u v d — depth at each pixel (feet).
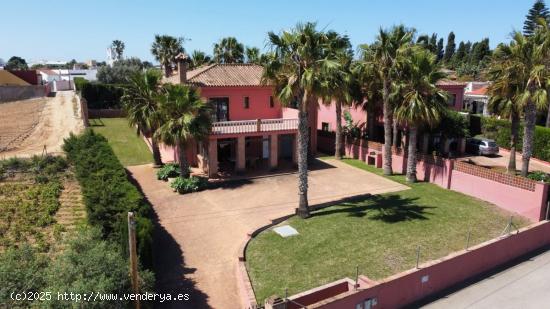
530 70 77.92
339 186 89.35
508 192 75.36
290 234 63.26
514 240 59.72
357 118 138.51
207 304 46.98
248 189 86.63
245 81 107.55
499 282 52.80
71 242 43.14
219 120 106.42
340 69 67.00
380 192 85.10
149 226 50.06
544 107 77.41
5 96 202.69
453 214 72.59
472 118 139.13
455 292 50.16
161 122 88.48
